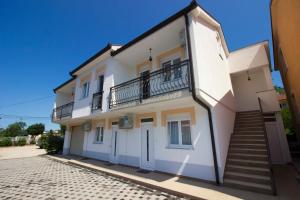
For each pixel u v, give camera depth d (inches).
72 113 480.1
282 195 176.4
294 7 223.9
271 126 369.4
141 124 335.0
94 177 283.6
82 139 550.6
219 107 265.0
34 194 203.8
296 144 440.8
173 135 283.0
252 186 190.2
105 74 384.8
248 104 420.2
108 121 421.1
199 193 184.9
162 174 271.0
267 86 377.7
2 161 488.4
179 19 248.5
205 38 265.6
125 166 342.3
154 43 308.2
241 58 418.0
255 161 218.1
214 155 221.5
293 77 305.4
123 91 335.9
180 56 304.2
